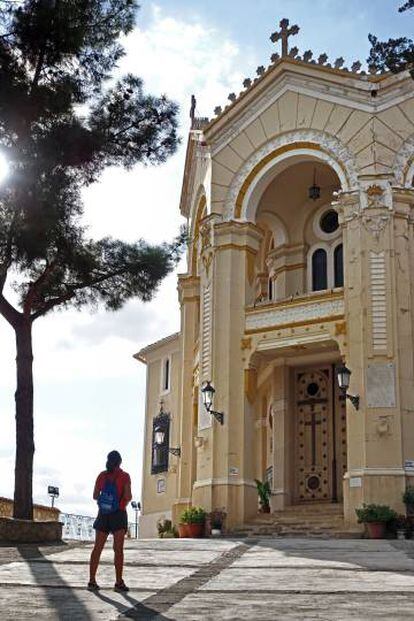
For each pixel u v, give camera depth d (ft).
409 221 75.51
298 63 82.43
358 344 73.05
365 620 22.80
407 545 52.49
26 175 56.80
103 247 64.18
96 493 31.53
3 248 57.88
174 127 63.82
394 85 77.82
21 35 58.18
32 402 59.11
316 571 36.52
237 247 82.84
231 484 75.77
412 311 73.46
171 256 66.80
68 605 26.21
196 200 94.63
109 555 45.65
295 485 82.94
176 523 87.40
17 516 56.65
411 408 70.64
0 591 29.78
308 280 88.99
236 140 85.25
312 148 80.48
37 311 61.62
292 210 91.04
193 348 94.73
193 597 28.02
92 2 60.85
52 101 58.70
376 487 68.18
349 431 71.15
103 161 61.67
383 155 76.54
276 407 84.94
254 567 38.60
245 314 80.84
